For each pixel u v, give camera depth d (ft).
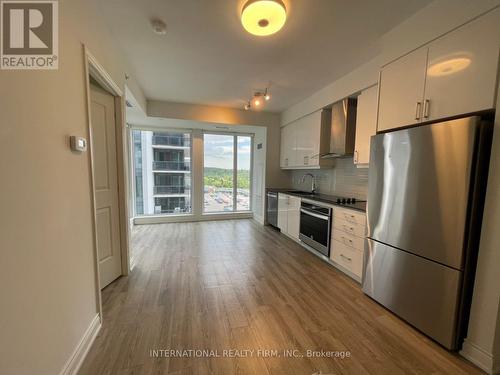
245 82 10.55
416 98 5.79
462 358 4.89
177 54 8.04
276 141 16.24
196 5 5.59
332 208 9.36
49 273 3.68
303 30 6.54
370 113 8.41
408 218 5.78
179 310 6.40
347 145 10.09
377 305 6.79
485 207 4.57
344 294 7.38
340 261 8.91
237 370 4.51
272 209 15.42
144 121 14.75
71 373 4.25
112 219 7.88
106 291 7.35
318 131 11.80
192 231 14.71
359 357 4.88
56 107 3.87
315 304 6.81
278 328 5.74
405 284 5.93
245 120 15.38
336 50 7.63
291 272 8.95
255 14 5.34
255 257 10.45
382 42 6.83
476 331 4.72
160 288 7.57
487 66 4.42
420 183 5.47
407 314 5.90
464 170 4.67
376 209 6.73
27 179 3.19
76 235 4.56
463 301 4.92
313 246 10.70
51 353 3.71
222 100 13.38
